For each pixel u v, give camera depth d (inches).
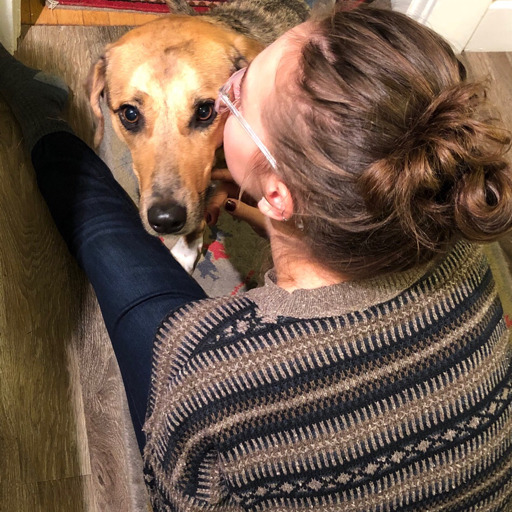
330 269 27.1
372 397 26.2
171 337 30.7
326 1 30.4
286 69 26.0
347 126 23.0
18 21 66.3
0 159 62.1
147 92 48.2
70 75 69.1
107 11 73.3
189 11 65.0
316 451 26.9
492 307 29.9
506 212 23.5
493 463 29.1
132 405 47.6
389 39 24.0
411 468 27.2
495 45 83.4
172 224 50.0
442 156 22.1
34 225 61.0
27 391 55.1
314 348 26.3
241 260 63.9
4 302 56.9
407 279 26.5
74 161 59.3
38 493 52.3
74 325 59.1
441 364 26.7
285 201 27.1
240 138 29.4
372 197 22.8
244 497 29.7
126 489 53.6
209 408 28.1
